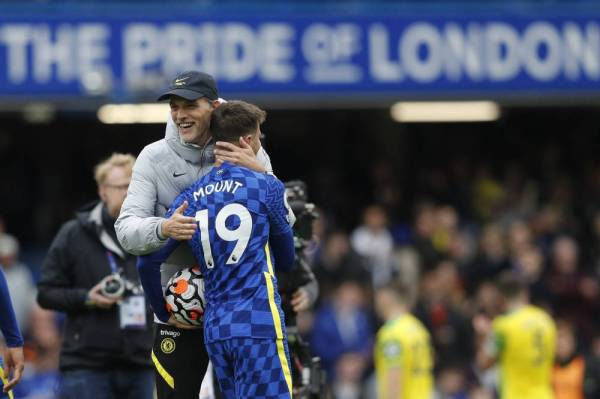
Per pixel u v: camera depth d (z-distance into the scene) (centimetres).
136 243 2159
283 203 2191
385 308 4166
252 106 2212
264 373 2103
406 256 5747
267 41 5384
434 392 5056
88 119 6675
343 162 6888
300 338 2603
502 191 6419
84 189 6794
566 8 5575
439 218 5866
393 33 5469
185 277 2209
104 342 2816
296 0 5894
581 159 6856
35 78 5294
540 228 6050
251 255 2139
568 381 4538
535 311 4153
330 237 5747
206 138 2230
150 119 5741
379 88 5456
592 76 5569
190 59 5338
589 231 6184
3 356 2548
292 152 6919
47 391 4306
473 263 5634
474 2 5822
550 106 6738
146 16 5322
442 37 5500
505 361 4131
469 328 5119
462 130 6894
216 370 2156
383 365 4088
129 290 2778
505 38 5534
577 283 5597
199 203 2162
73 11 5334
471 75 5512
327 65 5425
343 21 5438
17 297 5206
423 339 4119
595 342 5006
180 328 2275
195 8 5494
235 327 2106
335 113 6888
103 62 5309
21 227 6688
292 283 2548
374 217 5850
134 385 2856
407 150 6881
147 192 2234
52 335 4453
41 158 6769
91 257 2847
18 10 5338
